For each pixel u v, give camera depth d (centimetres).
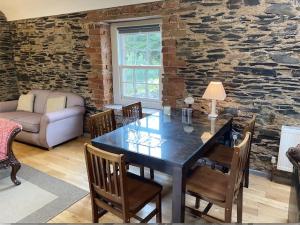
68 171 317
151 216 196
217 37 296
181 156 181
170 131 238
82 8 393
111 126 278
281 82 272
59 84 469
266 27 268
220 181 201
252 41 278
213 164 281
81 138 439
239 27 281
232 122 299
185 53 321
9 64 518
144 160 186
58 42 445
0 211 238
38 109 459
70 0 389
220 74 304
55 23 437
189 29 312
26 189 276
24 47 498
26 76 516
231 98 304
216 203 183
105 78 415
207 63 310
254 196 257
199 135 226
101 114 263
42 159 353
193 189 192
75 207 245
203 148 203
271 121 285
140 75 402
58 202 253
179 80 335
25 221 225
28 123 384
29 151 383
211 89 278
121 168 162
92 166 182
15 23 494
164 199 256
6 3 460
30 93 477
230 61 295
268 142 292
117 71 421
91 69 419
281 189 270
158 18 356
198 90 324
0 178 301
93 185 188
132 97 419
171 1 315
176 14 316
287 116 276
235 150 165
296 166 183
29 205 248
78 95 437
